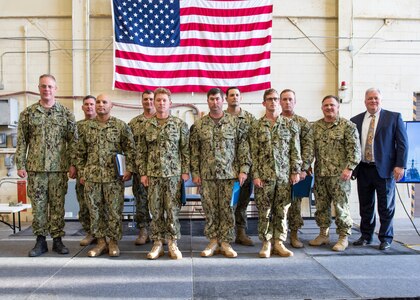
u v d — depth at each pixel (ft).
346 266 10.93
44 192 12.07
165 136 11.60
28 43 20.21
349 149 12.34
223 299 8.55
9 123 19.48
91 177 11.76
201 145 11.96
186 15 19.86
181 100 20.35
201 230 16.05
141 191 13.53
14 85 20.20
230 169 11.65
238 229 13.60
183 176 11.71
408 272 10.42
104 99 11.94
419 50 20.97
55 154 12.00
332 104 12.64
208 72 19.94
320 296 8.71
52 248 12.66
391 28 20.88
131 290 9.11
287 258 11.71
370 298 8.61
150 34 19.77
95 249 12.06
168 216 11.68
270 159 11.80
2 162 20.12
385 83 20.86
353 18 20.71
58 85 20.26
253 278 9.91
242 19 19.95
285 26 20.66
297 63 20.72
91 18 20.18
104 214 12.15
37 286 9.39
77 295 8.82
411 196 20.76
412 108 20.94
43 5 20.17
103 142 11.85
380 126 12.82
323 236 13.30
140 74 19.71
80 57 19.97
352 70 20.61
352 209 20.70
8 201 20.15
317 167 12.98
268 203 11.85
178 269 10.64
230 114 12.05
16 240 14.44
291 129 12.03
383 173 12.57
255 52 19.98
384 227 12.80
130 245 13.51
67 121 12.34
